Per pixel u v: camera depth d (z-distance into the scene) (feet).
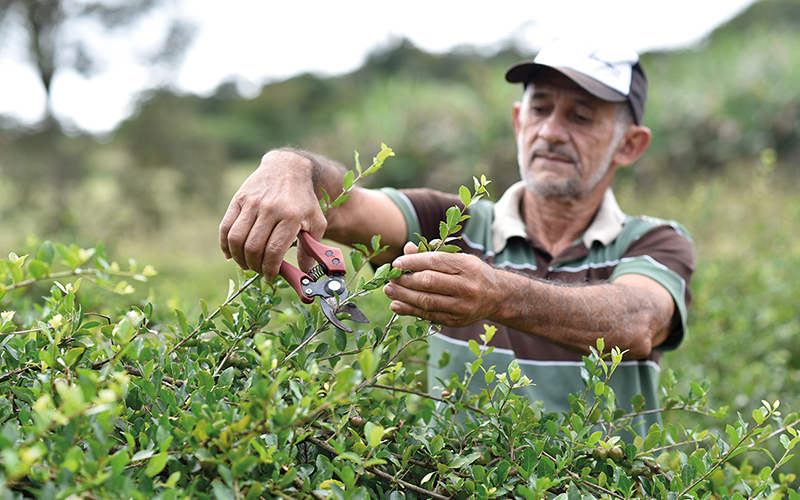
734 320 11.09
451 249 3.82
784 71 32.83
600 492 3.60
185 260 22.62
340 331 3.78
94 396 2.34
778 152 30.76
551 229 6.98
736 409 8.23
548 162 6.68
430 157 32.14
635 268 5.82
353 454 2.74
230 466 2.73
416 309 3.68
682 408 4.58
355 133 33.86
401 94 35.53
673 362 9.50
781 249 14.89
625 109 6.88
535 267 6.60
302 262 4.33
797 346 10.84
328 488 2.79
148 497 2.47
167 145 41.37
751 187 24.22
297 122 67.00
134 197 34.35
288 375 3.06
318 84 73.61
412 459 3.48
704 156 30.78
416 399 5.31
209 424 2.62
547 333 4.45
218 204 39.50
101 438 2.32
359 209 6.04
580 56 6.65
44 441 2.61
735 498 3.45
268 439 2.82
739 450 3.75
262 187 4.13
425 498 3.44
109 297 7.51
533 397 5.90
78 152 39.11
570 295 4.52
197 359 3.60
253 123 69.67
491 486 3.31
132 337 3.18
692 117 31.94
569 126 6.60
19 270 2.79
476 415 4.07
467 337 6.21
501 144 31.22
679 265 5.99
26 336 3.53
